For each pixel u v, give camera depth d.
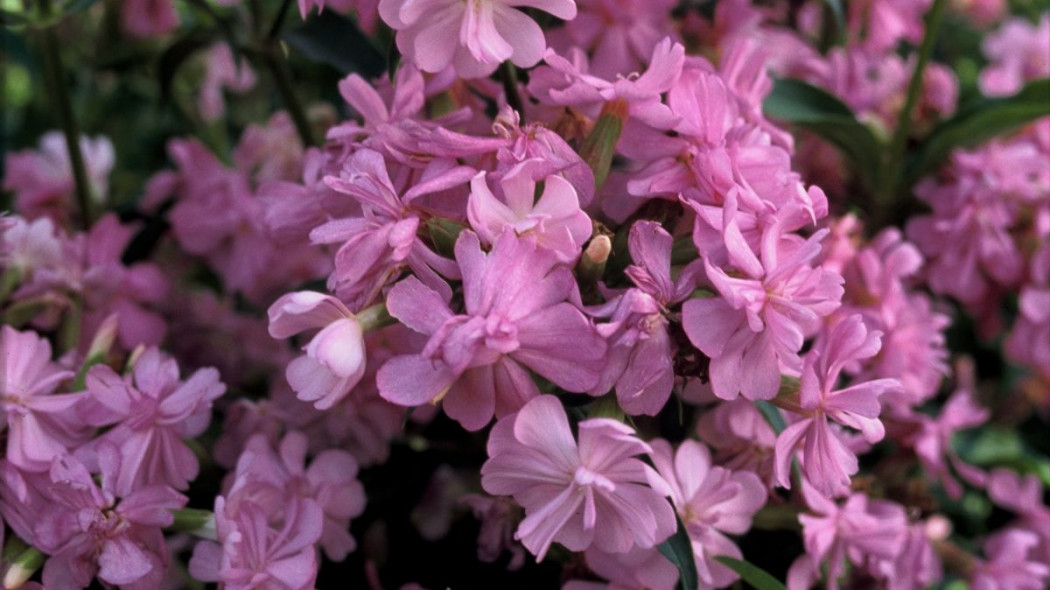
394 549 0.38
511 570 0.36
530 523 0.29
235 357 0.44
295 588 0.31
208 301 0.44
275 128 0.46
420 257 0.29
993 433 0.49
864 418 0.30
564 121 0.33
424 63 0.31
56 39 0.45
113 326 0.36
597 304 0.30
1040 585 0.41
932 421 0.40
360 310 0.30
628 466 0.29
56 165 0.48
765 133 0.33
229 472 0.36
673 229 0.31
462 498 0.35
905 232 0.45
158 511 0.31
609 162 0.31
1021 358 0.46
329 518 0.35
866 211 0.45
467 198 0.30
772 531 0.36
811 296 0.30
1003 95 0.43
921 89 0.45
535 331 0.28
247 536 0.31
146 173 0.61
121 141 0.64
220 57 0.53
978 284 0.44
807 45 0.45
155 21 0.50
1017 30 0.56
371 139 0.31
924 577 0.38
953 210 0.43
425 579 0.37
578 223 0.29
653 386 0.29
